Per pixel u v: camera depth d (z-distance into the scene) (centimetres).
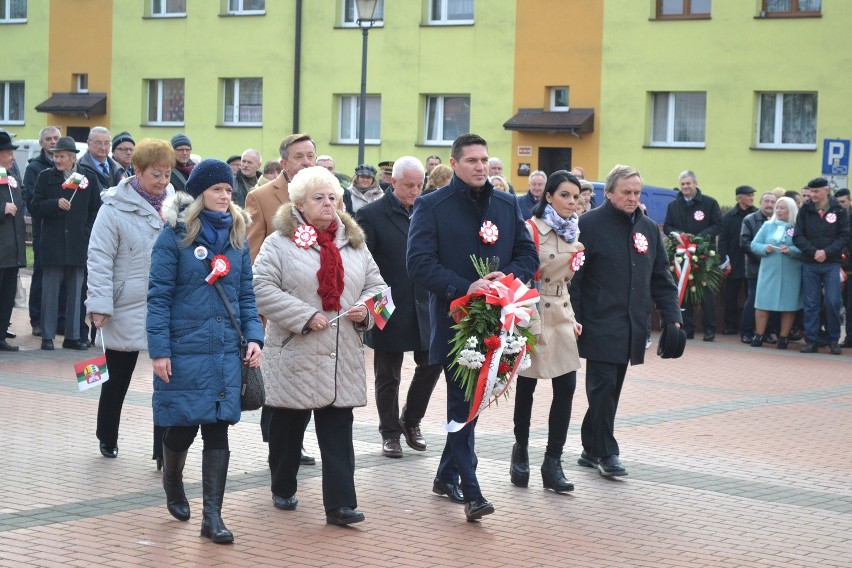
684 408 1241
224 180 703
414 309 936
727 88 2912
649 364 1611
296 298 727
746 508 807
